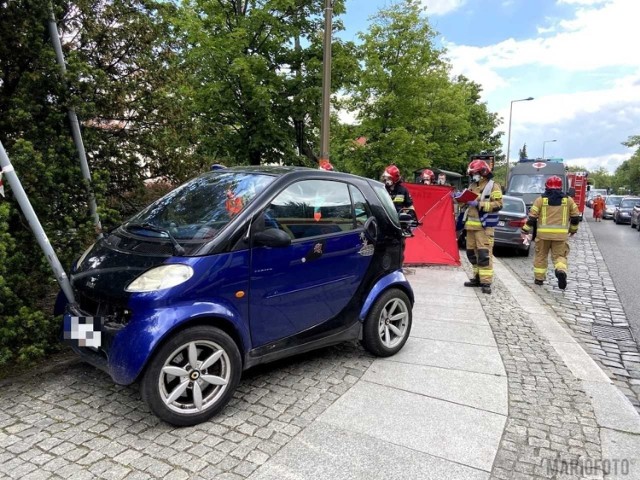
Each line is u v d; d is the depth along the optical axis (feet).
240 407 11.44
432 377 13.41
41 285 14.26
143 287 10.05
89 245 15.46
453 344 16.16
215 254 10.69
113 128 18.38
